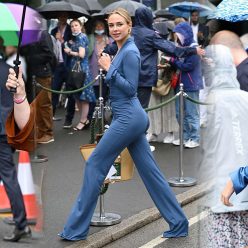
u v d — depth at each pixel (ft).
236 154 17.20
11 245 25.98
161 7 83.97
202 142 18.31
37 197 27.22
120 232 28.12
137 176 38.52
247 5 18.03
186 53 43.73
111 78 25.36
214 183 17.57
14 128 21.72
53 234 27.53
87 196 26.30
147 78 42.04
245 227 17.71
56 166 41.11
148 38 41.68
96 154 25.89
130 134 25.73
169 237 27.50
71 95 53.93
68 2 62.44
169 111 47.50
